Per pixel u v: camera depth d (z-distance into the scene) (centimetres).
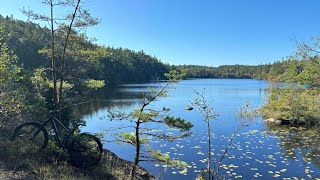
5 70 715
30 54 3744
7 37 916
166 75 748
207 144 1475
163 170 1076
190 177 1020
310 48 1231
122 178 848
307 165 1168
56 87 1073
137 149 761
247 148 1420
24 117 902
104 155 1009
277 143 1528
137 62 10031
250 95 4766
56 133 798
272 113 2333
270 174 1066
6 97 746
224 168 1120
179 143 1474
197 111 2781
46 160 754
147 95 768
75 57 1125
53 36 1028
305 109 2161
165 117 746
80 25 1031
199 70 15962
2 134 813
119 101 3547
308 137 1680
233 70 16388
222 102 3553
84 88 1283
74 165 790
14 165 660
